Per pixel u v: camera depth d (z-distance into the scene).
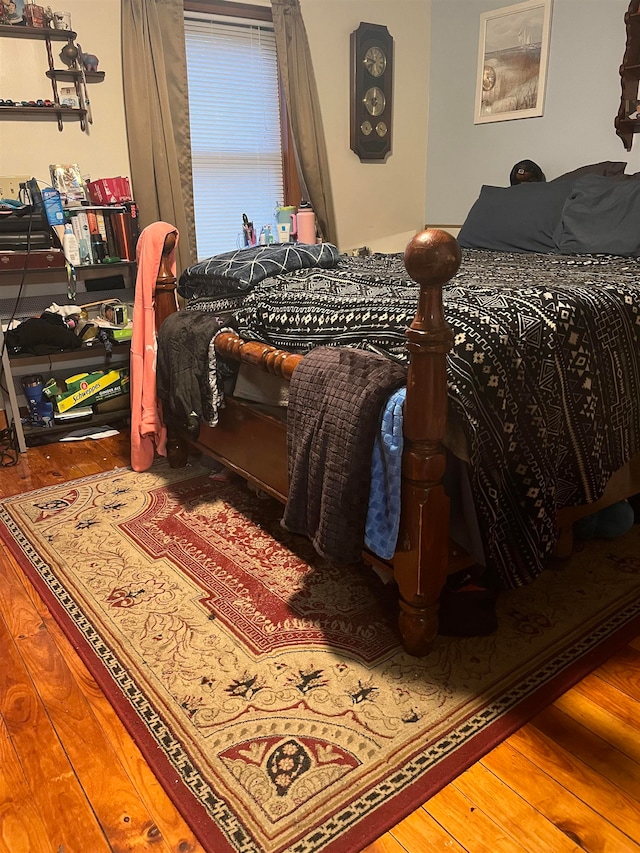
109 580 1.94
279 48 3.58
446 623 1.63
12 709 1.45
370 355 1.55
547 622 1.69
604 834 1.13
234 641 1.66
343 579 1.92
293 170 3.96
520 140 3.83
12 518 2.34
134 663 1.58
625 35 3.22
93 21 3.07
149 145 3.22
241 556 2.05
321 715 1.41
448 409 1.39
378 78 4.02
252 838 1.13
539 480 1.54
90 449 3.00
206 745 1.33
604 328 1.69
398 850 1.11
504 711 1.40
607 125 3.41
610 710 1.41
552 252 3.02
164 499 2.46
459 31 4.00
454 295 1.73
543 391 1.53
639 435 1.81
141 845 1.13
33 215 2.82
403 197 4.42
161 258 2.46
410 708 1.42
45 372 3.31
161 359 2.37
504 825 1.15
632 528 2.15
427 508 1.39
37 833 1.16
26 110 2.99
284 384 1.85
